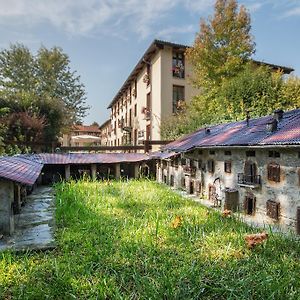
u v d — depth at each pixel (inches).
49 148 593.0
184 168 385.1
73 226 217.3
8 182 201.5
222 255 159.9
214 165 311.6
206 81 648.4
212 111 565.6
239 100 514.6
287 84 546.0
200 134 392.2
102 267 147.9
